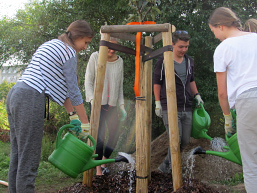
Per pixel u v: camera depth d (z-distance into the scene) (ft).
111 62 11.60
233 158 8.20
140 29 8.22
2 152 16.81
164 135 15.31
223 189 10.23
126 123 17.26
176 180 8.34
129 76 19.19
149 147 9.65
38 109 6.83
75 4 19.95
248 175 6.89
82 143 7.63
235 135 8.07
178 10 16.96
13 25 21.61
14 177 7.43
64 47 7.35
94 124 8.89
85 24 7.82
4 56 22.16
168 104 8.33
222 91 7.47
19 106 6.72
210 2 18.03
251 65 6.94
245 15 16.97
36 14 20.39
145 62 9.41
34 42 20.52
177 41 10.51
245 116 6.79
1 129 23.99
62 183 11.37
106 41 8.68
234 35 7.59
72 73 7.34
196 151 8.64
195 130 10.67
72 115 7.82
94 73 11.47
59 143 7.63
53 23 19.75
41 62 7.09
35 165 7.01
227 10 7.77
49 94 7.06
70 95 7.36
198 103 11.32
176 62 10.82
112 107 11.91
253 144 6.85
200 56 18.26
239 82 7.00
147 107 9.59
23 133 6.77
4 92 29.76
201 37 16.87
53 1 20.08
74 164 7.53
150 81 9.55
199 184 8.81
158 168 11.81
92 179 9.57
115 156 15.75
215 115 17.72
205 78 18.51
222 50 7.29
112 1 18.66
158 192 8.93
